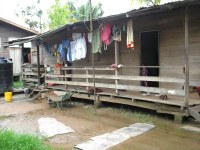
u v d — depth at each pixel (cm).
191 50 866
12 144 504
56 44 1289
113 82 1130
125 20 906
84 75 1055
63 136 661
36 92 1373
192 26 857
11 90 1455
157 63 984
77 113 925
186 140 612
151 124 737
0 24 1780
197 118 689
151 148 568
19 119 869
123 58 1083
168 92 762
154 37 991
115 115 865
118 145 585
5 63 1426
